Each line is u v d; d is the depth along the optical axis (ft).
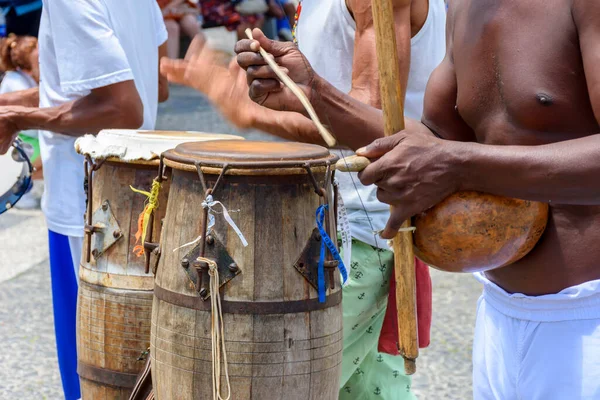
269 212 6.91
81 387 9.38
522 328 6.75
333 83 9.56
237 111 9.31
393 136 6.29
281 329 6.97
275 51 7.61
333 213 7.46
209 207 6.84
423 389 13.42
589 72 5.98
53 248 11.41
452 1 7.24
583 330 6.48
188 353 7.05
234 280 6.90
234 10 12.27
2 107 10.80
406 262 6.59
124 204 8.79
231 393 6.98
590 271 6.44
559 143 5.96
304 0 9.73
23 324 15.88
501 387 7.09
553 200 6.01
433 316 16.22
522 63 6.37
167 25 12.42
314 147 7.49
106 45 10.44
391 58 6.34
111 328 8.93
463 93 6.92
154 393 7.51
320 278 7.07
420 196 6.19
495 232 6.27
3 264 18.92
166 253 7.23
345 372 9.89
